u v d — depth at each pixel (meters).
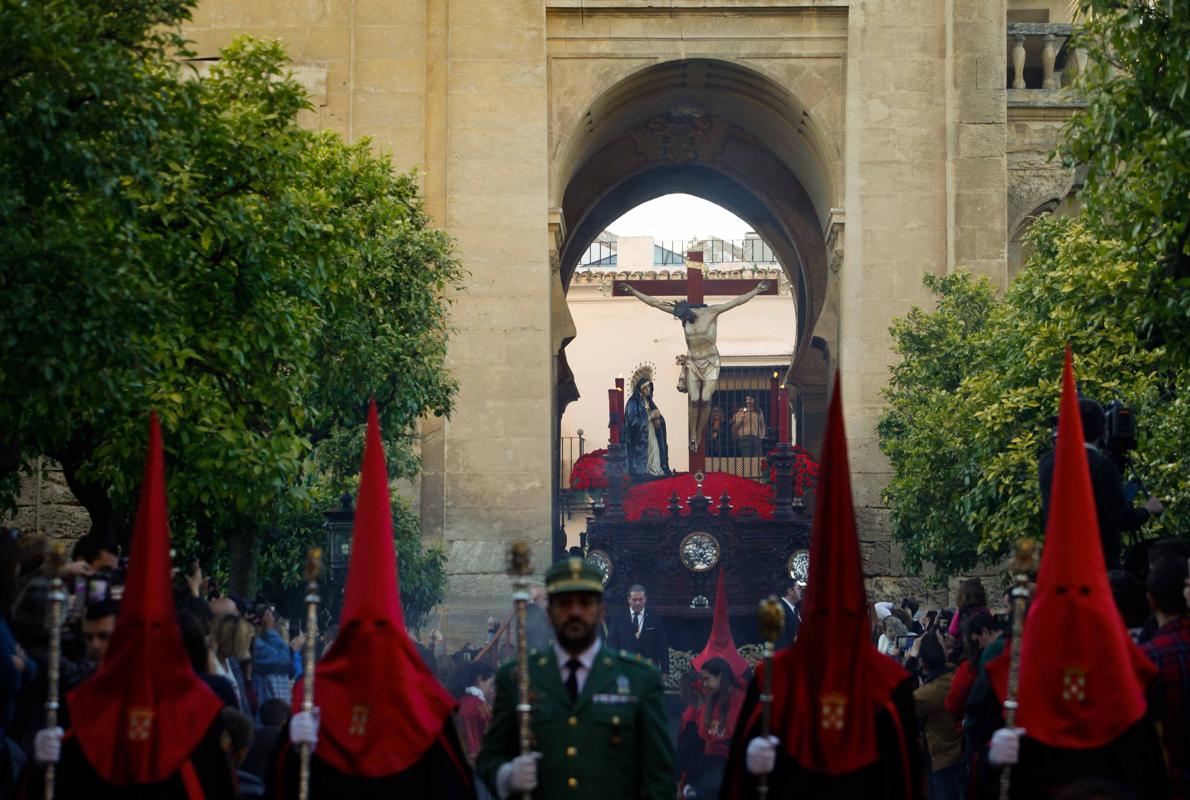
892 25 34.88
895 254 34.53
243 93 22.03
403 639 9.66
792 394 47.25
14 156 15.68
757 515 34.22
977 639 13.43
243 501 19.44
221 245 19.09
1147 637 10.92
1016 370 24.41
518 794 8.88
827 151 35.22
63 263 15.65
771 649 8.98
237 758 10.51
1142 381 22.50
